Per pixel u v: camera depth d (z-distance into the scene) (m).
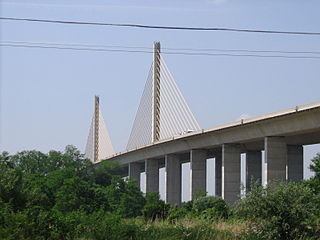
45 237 32.44
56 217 34.31
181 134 99.50
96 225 35.00
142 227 36.72
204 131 87.62
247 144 88.50
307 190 35.88
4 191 35.25
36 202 38.09
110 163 126.88
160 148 108.75
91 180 118.19
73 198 59.34
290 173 83.25
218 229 35.84
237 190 84.00
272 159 72.62
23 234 30.73
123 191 91.88
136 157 123.50
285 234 35.06
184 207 58.94
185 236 34.12
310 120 63.69
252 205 35.56
